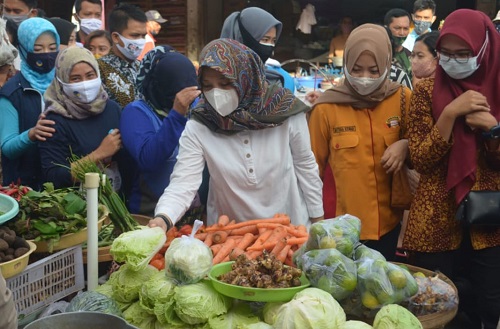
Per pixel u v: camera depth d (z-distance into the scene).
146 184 3.46
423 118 3.30
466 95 3.10
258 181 2.97
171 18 9.34
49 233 2.49
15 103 3.84
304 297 2.01
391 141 3.48
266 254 2.24
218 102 2.76
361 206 3.49
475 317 3.83
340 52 9.09
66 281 2.55
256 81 2.83
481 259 3.32
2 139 3.73
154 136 3.25
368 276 2.15
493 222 3.17
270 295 2.09
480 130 3.20
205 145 2.93
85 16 5.80
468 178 3.17
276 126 2.92
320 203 3.13
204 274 2.21
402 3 10.01
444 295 2.28
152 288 2.21
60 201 2.67
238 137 2.94
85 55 3.46
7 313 1.83
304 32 9.94
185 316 2.15
